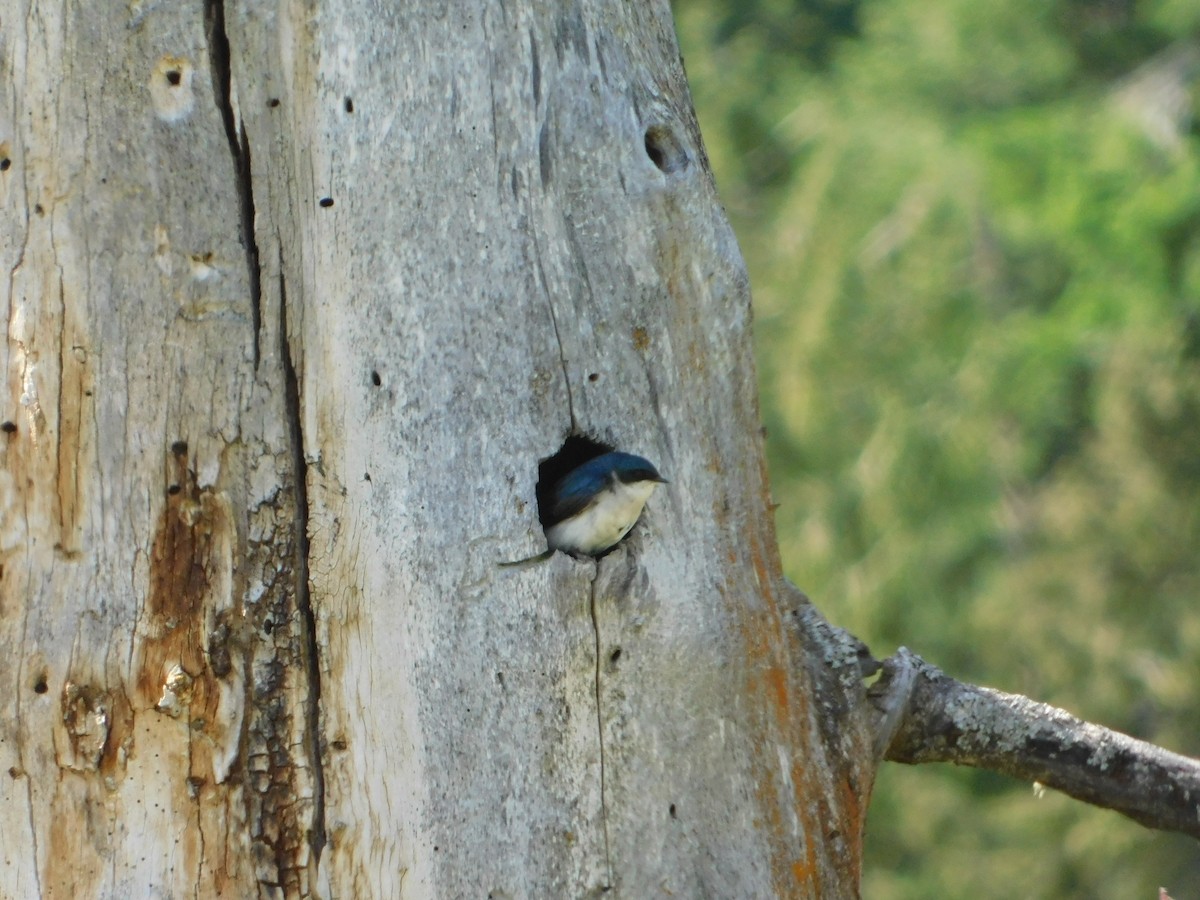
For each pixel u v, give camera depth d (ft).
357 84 28.68
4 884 27.84
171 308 28.17
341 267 28.55
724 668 29.86
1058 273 76.07
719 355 30.94
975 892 73.87
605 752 28.89
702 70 87.56
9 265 28.30
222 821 27.84
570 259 29.66
